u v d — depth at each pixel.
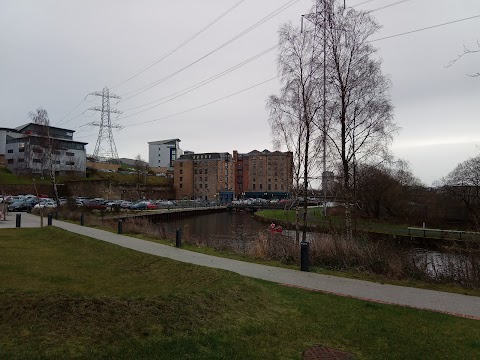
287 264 14.21
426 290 10.68
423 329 7.18
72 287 11.01
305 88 19.80
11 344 5.25
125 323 6.27
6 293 6.84
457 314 8.29
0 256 15.42
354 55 19.45
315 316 7.80
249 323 7.05
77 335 5.72
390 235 33.09
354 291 10.27
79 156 94.75
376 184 45.84
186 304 7.27
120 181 102.81
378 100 19.83
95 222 31.56
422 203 48.84
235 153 130.88
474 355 6.08
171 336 6.10
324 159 20.58
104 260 15.68
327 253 14.79
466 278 12.89
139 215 49.94
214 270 11.41
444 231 33.22
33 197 65.44
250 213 85.69
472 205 42.75
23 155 82.94
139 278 12.55
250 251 17.47
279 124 20.75
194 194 119.75
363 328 7.18
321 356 5.90
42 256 16.02
